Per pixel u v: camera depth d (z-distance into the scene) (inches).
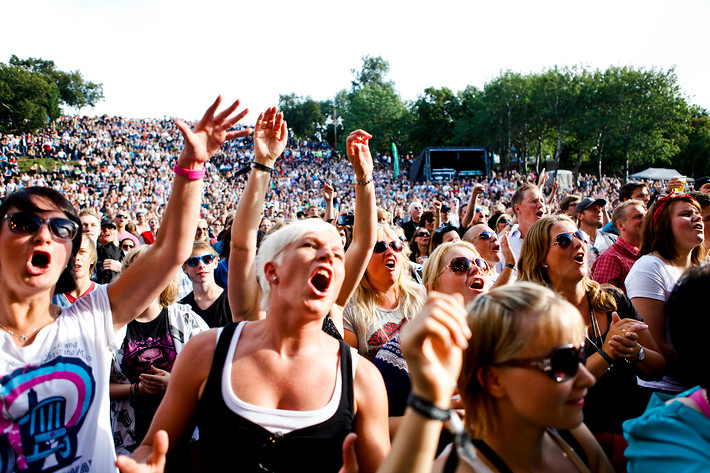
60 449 68.6
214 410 63.5
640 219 165.6
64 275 78.3
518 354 57.1
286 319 67.4
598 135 2151.8
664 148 2090.3
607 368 90.2
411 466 44.8
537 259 117.9
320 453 62.1
